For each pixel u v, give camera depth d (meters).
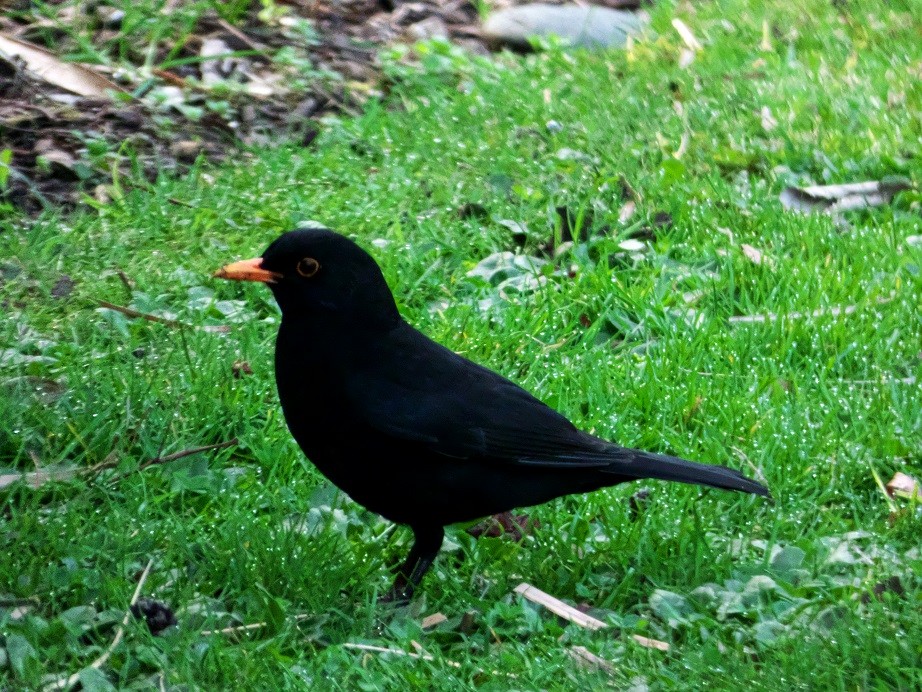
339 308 7.43
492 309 10.95
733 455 9.24
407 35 16.84
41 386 9.45
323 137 13.84
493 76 15.63
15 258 11.08
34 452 8.92
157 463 8.75
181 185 12.55
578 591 7.92
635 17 18.08
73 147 13.09
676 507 8.68
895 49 16.94
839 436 9.51
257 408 9.47
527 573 8.04
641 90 15.34
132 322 10.36
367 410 7.40
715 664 7.06
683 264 11.87
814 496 8.96
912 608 7.54
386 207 12.38
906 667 7.04
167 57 15.12
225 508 8.45
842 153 14.00
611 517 8.64
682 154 13.76
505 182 13.00
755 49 16.86
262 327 10.55
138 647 6.97
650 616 7.75
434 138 13.76
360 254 7.53
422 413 7.42
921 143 14.04
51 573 7.48
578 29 17.39
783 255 11.84
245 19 16.31
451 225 12.16
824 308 11.01
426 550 7.80
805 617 7.57
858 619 7.33
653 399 9.84
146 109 13.98
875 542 8.38
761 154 13.84
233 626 7.36
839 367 10.37
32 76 14.00
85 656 6.95
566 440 7.68
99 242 11.44
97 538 7.89
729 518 8.78
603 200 12.74
